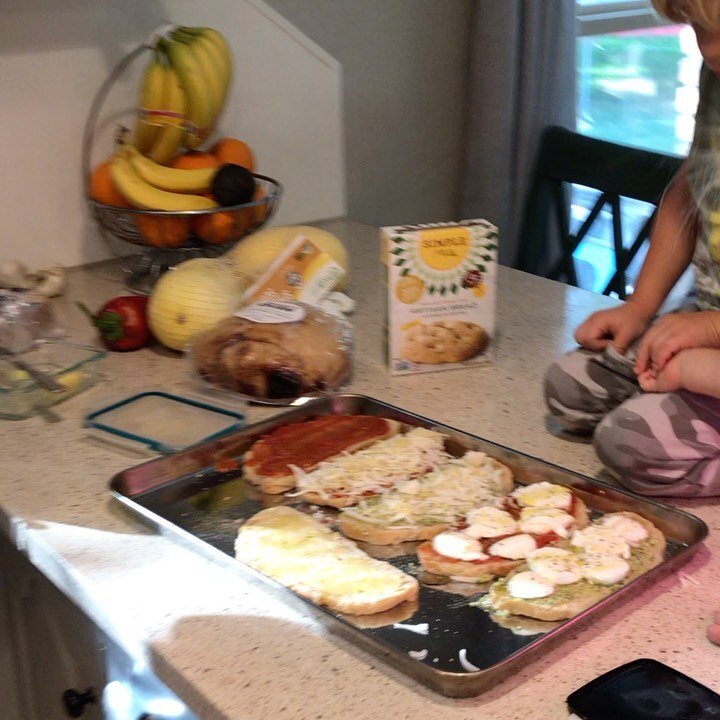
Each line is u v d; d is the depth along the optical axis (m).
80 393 1.12
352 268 1.52
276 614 0.71
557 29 1.93
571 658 0.65
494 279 1.15
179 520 0.85
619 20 2.17
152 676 0.82
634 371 0.93
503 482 0.87
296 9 1.72
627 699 0.59
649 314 1.01
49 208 1.47
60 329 1.28
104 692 0.94
